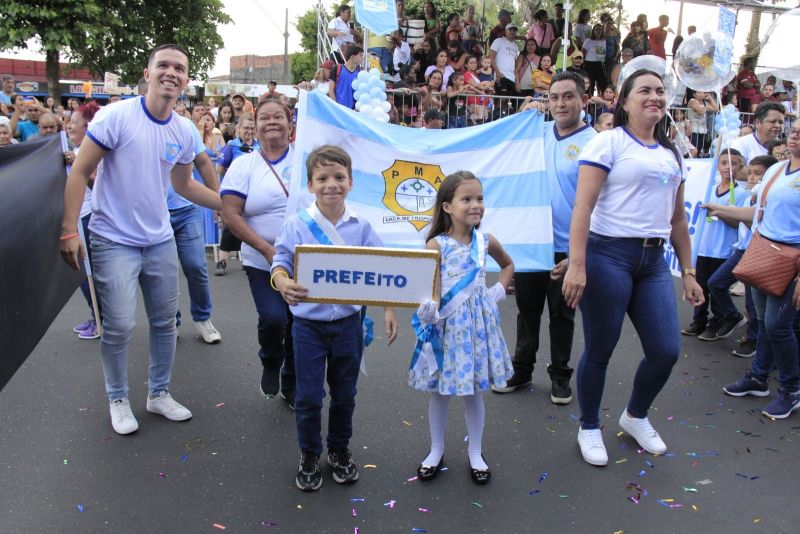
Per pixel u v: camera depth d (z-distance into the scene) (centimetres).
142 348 495
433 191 416
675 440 361
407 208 414
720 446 354
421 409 393
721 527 277
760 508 293
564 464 330
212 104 1493
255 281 375
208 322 516
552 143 411
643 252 316
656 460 336
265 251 358
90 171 320
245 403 397
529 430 368
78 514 278
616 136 312
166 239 357
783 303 381
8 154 301
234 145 604
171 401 377
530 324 418
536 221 407
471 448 318
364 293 271
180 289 675
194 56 2220
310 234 291
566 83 394
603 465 327
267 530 269
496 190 416
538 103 430
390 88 965
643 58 452
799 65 661
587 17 1187
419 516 281
